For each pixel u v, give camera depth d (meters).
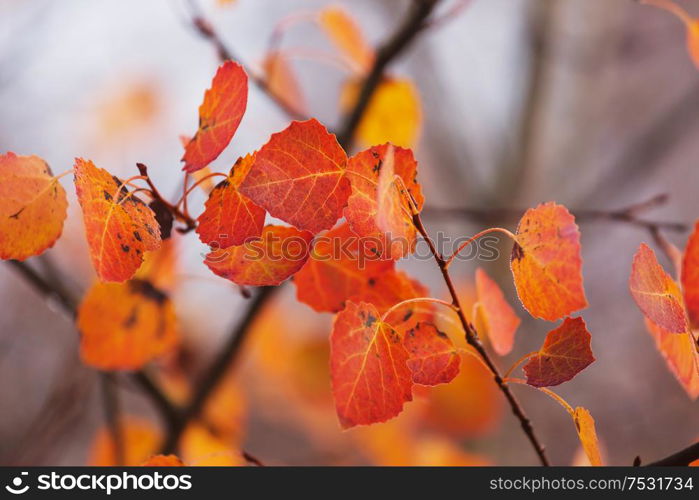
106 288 0.83
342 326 0.70
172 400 1.11
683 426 2.18
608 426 2.21
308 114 1.13
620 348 2.44
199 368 1.35
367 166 0.69
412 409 1.64
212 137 0.70
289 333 1.85
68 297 1.04
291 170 0.69
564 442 2.12
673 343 0.75
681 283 0.73
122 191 0.70
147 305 0.84
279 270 0.71
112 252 0.69
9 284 2.28
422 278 2.45
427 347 0.72
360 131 1.06
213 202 0.71
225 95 0.71
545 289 0.69
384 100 1.05
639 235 2.48
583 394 2.30
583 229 2.44
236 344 1.13
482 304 0.77
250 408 2.36
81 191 0.68
